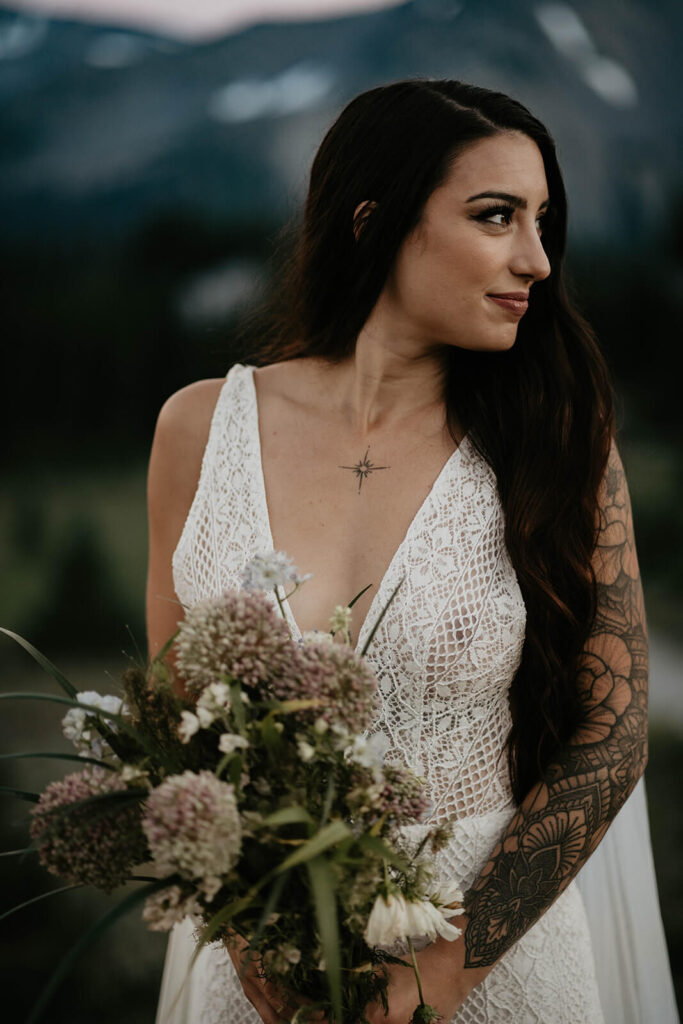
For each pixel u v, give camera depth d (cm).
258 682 124
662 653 695
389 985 147
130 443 1266
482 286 166
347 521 178
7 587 825
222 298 1348
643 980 196
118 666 720
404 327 179
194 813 107
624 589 173
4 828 447
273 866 118
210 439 191
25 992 349
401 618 166
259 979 150
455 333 171
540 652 172
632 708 168
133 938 385
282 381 195
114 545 912
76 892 416
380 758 122
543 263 166
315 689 120
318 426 188
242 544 179
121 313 1312
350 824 122
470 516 175
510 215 166
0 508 1031
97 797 116
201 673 121
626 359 1352
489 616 169
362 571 173
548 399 177
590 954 180
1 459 1224
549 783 165
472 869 168
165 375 1313
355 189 178
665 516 930
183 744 124
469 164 164
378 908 120
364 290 180
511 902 158
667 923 377
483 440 179
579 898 185
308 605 172
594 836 162
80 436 1262
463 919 157
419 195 168
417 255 171
